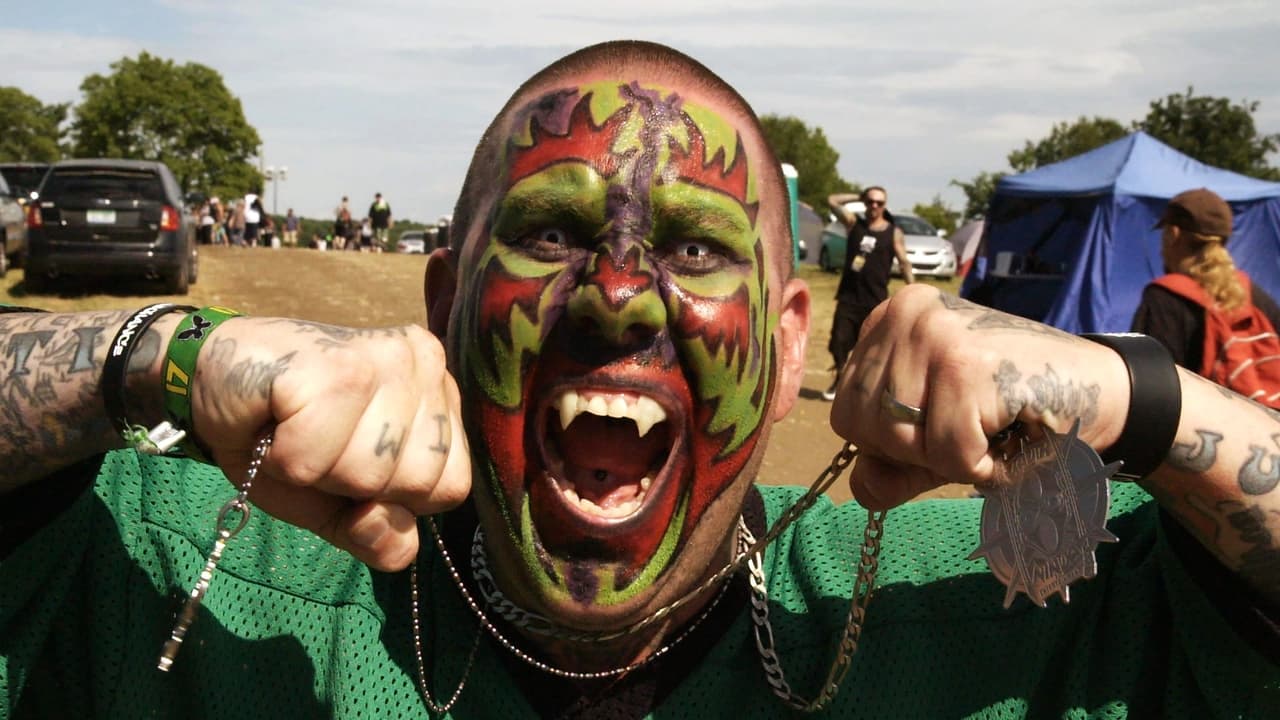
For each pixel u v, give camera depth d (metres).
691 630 1.80
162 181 13.03
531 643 1.77
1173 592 1.77
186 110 68.00
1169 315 4.63
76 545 1.72
